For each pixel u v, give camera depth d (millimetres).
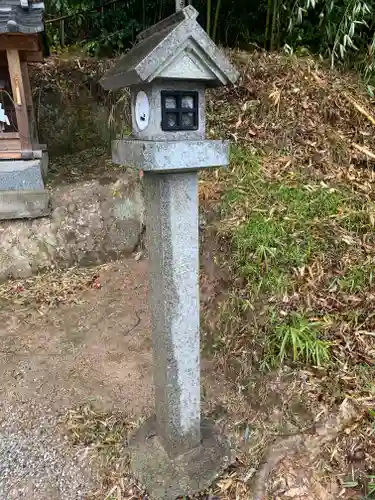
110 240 3705
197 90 1387
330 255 2527
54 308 3168
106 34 4879
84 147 4695
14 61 3164
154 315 1679
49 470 1950
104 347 2742
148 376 2469
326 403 1943
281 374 2084
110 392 2367
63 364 2607
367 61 3936
